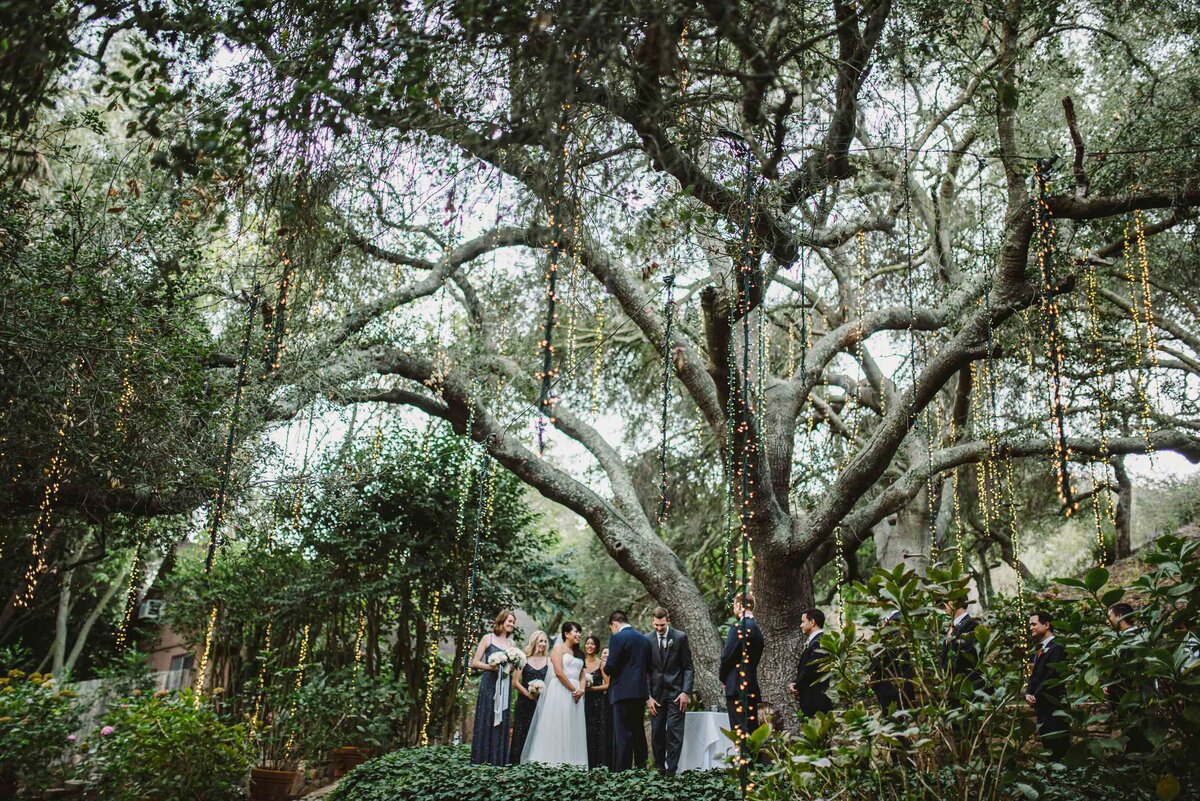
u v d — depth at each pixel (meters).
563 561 16.11
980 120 11.47
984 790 4.72
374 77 4.91
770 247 7.86
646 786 7.45
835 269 14.54
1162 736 4.40
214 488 8.86
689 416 18.34
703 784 7.46
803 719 5.66
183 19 4.89
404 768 9.23
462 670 14.56
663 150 6.26
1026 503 18.31
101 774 10.78
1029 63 10.61
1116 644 4.59
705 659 12.02
